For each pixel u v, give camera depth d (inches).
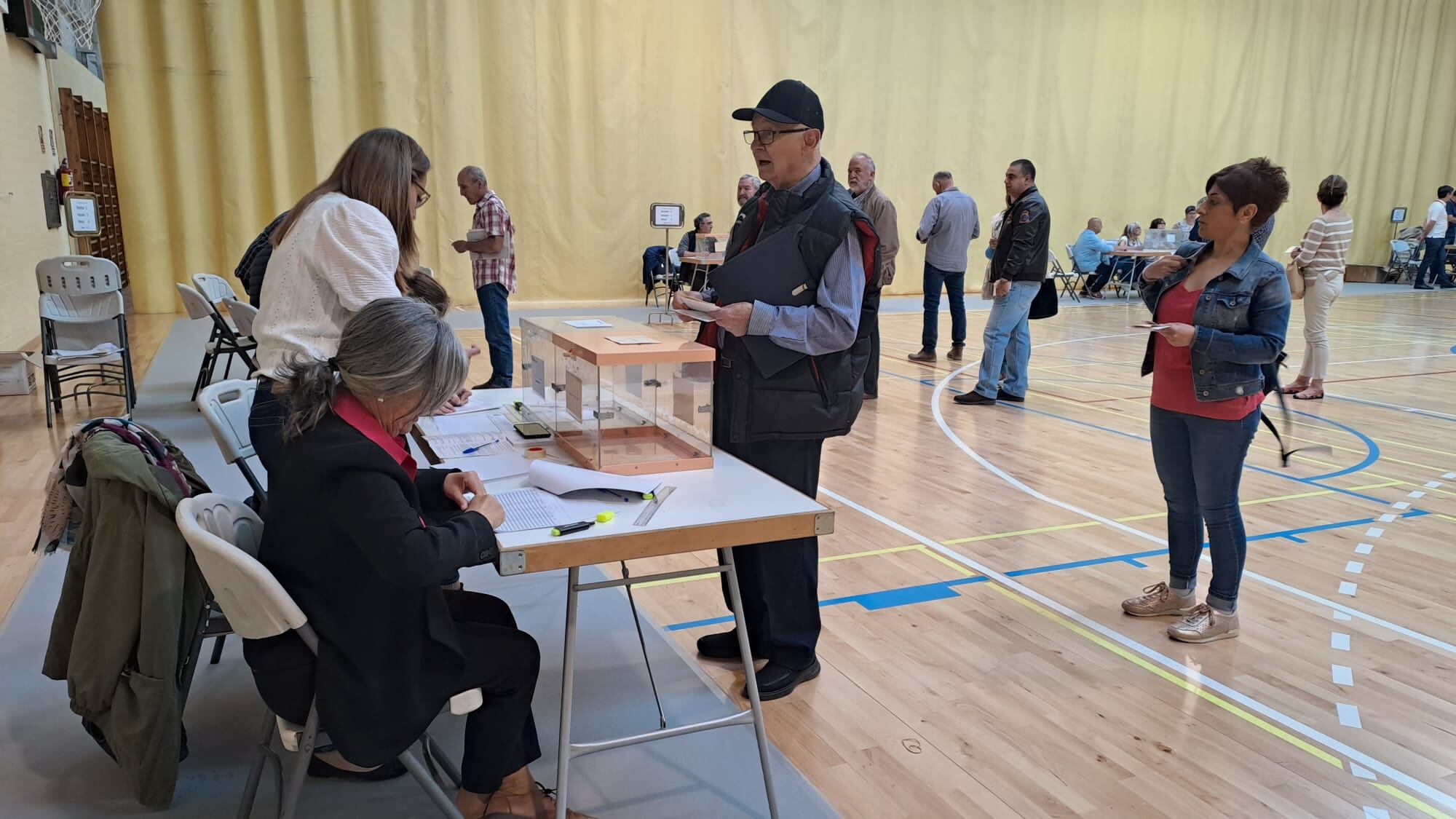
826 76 463.2
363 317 56.9
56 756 78.9
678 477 74.9
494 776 65.8
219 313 212.1
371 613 57.2
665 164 438.3
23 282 259.4
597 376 72.6
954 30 489.4
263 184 371.2
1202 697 95.1
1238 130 582.6
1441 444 204.7
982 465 181.8
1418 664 103.2
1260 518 152.3
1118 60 535.5
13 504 141.7
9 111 248.5
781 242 82.7
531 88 405.4
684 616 110.9
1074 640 107.4
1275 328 97.1
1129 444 200.4
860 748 84.0
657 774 79.0
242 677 93.0
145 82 347.9
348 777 77.1
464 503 68.3
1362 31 608.1
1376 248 660.1
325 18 368.2
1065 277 521.7
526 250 418.6
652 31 423.2
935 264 294.2
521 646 64.5
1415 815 76.9
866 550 135.0
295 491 57.0
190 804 72.9
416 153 88.9
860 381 89.9
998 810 75.7
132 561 69.0
